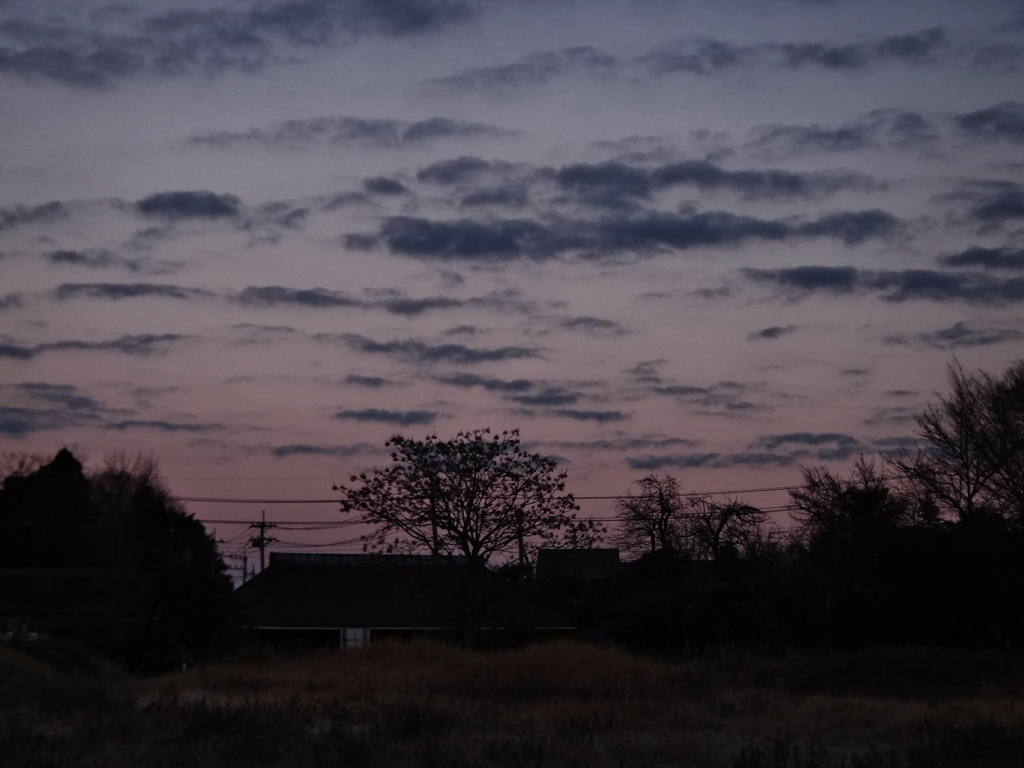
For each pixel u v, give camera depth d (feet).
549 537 146.20
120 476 189.98
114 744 46.09
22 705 60.85
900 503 134.10
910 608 117.50
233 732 48.52
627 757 46.55
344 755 44.32
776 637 126.31
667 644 134.21
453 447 142.51
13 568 144.46
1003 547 114.11
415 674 91.97
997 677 88.28
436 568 161.17
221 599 123.24
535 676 91.35
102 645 122.31
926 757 44.96
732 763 45.52
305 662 104.58
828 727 59.62
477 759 46.34
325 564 170.09
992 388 131.95
